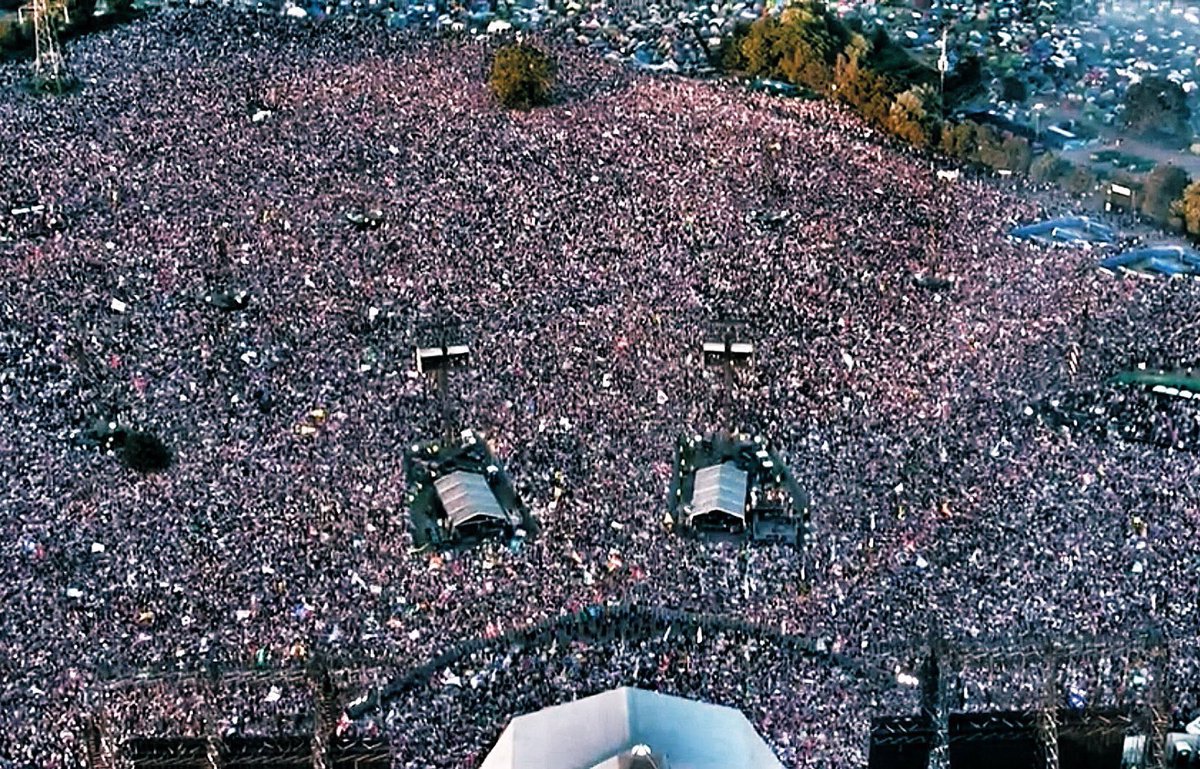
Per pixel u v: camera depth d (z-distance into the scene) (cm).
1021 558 18088
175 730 15375
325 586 17538
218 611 17050
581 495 19575
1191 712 15688
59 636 16575
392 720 15575
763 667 16312
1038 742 15338
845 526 18875
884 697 15875
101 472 19612
